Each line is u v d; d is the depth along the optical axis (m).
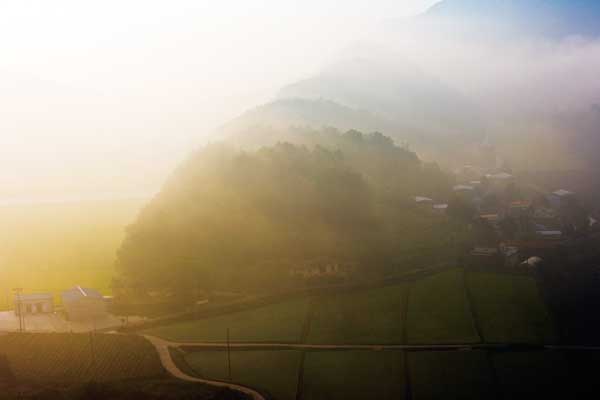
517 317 107.69
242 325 109.69
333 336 103.31
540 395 85.62
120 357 97.88
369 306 114.38
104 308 121.00
